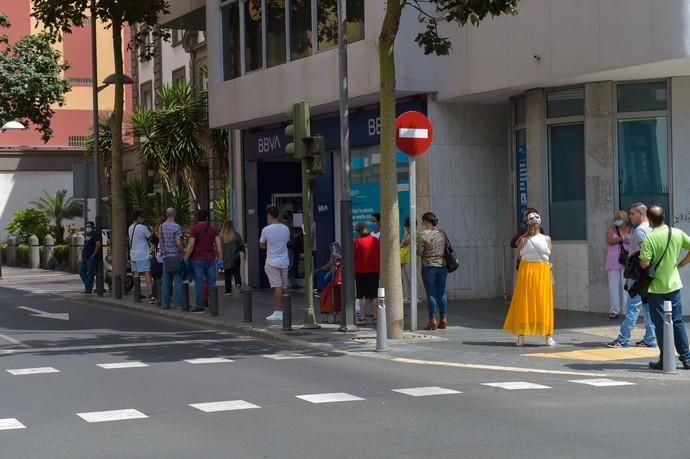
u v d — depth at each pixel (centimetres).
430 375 1115
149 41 3778
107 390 1023
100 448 751
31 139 5066
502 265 1992
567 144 1741
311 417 863
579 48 1595
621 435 773
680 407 898
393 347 1345
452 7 1381
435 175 1927
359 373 1132
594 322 1580
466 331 1510
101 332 1625
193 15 2712
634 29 1509
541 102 1755
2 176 4959
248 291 1672
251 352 1341
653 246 1120
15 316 1939
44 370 1170
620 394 975
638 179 1669
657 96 1655
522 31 1702
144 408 916
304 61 2130
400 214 2000
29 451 746
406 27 1877
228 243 2327
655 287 1123
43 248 4169
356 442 759
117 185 2395
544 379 1081
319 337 1459
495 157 1988
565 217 1742
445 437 773
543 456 703
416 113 1445
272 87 2253
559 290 1747
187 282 1903
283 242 1689
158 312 1930
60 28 2459
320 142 1535
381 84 1391
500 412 877
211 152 3080
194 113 3045
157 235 2128
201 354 1320
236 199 2780
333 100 2036
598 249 1684
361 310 1609
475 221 1967
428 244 1524
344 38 1472
